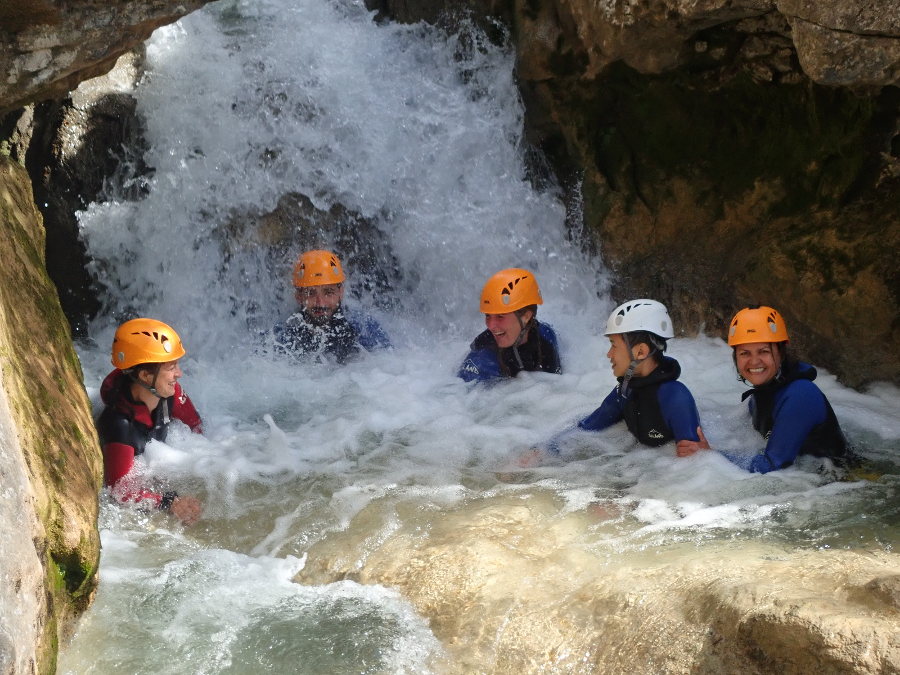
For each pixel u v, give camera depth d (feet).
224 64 24.17
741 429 16.08
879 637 8.57
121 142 23.47
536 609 11.30
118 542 14.14
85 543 10.74
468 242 23.86
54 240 22.88
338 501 15.03
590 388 18.75
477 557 12.53
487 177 23.94
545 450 16.33
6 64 14.29
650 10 17.49
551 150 23.53
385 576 12.71
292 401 19.57
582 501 14.38
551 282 23.04
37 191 22.53
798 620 9.07
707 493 14.06
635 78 20.80
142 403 15.83
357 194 24.23
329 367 21.16
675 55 19.10
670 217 21.48
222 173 23.71
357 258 24.31
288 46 24.66
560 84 21.95
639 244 21.84
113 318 23.58
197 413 17.79
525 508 14.17
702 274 20.74
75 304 23.43
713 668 9.61
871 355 17.67
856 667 8.51
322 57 24.71
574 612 11.07
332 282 20.97
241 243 23.59
